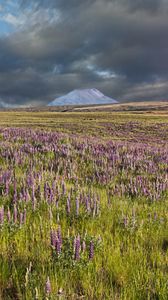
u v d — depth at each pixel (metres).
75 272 4.05
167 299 3.63
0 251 4.38
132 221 5.89
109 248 4.76
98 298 3.60
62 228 5.41
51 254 4.30
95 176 10.21
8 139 15.51
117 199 7.77
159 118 87.00
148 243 5.33
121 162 12.88
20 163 10.46
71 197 6.91
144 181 9.76
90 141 18.06
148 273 4.10
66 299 3.48
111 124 60.62
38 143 14.55
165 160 14.62
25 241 4.76
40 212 6.02
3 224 4.96
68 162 11.21
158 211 7.18
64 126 53.72
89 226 5.65
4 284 3.72
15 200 6.11
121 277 4.12
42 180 7.98
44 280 3.69
